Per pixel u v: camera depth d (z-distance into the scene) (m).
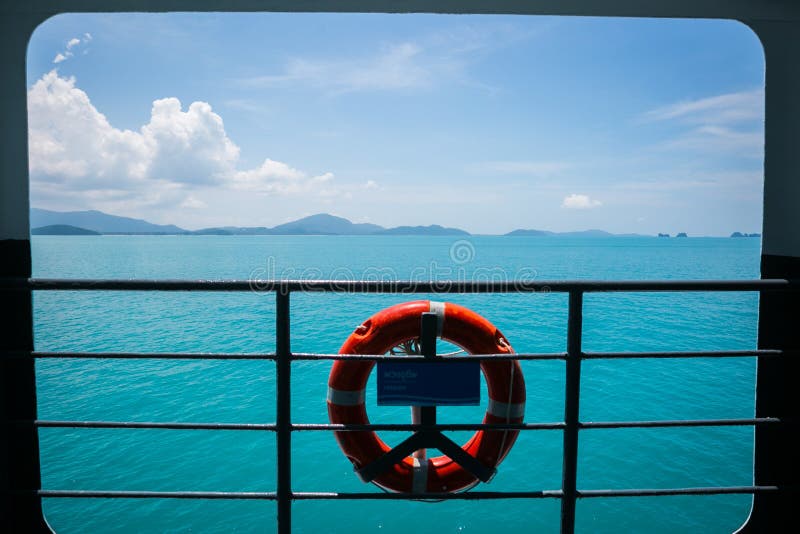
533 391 9.98
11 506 2.00
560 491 1.74
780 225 2.11
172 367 11.92
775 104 2.09
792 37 2.05
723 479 6.67
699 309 21.97
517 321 17.94
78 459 7.25
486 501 6.35
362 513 6.14
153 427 1.64
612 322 18.78
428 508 6.21
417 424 1.82
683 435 7.89
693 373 11.29
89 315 19.86
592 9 2.08
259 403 9.56
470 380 1.73
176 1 2.02
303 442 7.81
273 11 2.07
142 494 1.68
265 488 6.55
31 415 2.04
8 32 1.97
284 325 1.65
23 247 2.01
